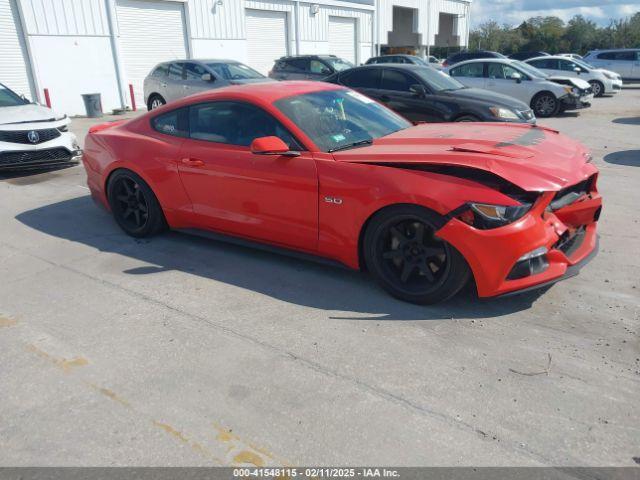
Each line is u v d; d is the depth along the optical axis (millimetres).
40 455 2375
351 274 4121
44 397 2771
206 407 2650
